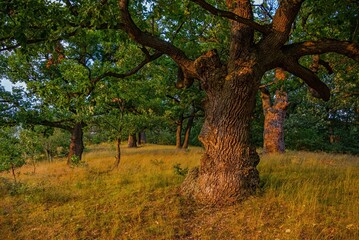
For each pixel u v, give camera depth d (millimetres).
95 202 7070
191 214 5840
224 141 6332
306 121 23719
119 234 5227
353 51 6121
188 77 7297
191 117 24859
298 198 5898
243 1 6773
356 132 26938
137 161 14977
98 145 37781
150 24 9141
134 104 17344
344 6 7270
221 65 6832
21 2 4852
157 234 5090
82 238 5211
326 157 13773
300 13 9133
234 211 5707
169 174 9453
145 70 14578
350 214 5078
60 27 5496
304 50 6461
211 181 6312
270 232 4746
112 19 5523
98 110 13344
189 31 10086
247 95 6293
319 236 4410
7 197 8312
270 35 6395
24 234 5578
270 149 16016
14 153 11375
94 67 11273
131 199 6922
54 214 6457
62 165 17016
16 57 15516
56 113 15156
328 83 16703
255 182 6406
